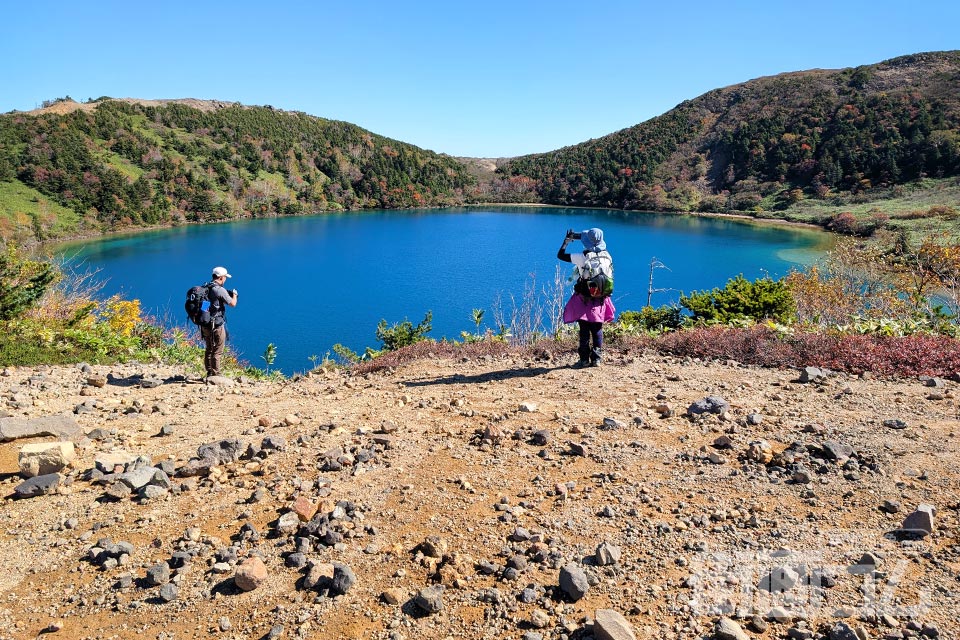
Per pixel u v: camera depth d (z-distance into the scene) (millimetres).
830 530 2914
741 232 124625
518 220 172250
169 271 88938
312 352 49188
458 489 3590
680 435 4324
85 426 5152
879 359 6094
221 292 7832
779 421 4504
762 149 185000
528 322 14055
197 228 143875
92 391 6535
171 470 4008
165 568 2738
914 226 80438
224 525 3254
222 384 7195
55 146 137500
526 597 2500
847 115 173750
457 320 60031
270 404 5957
